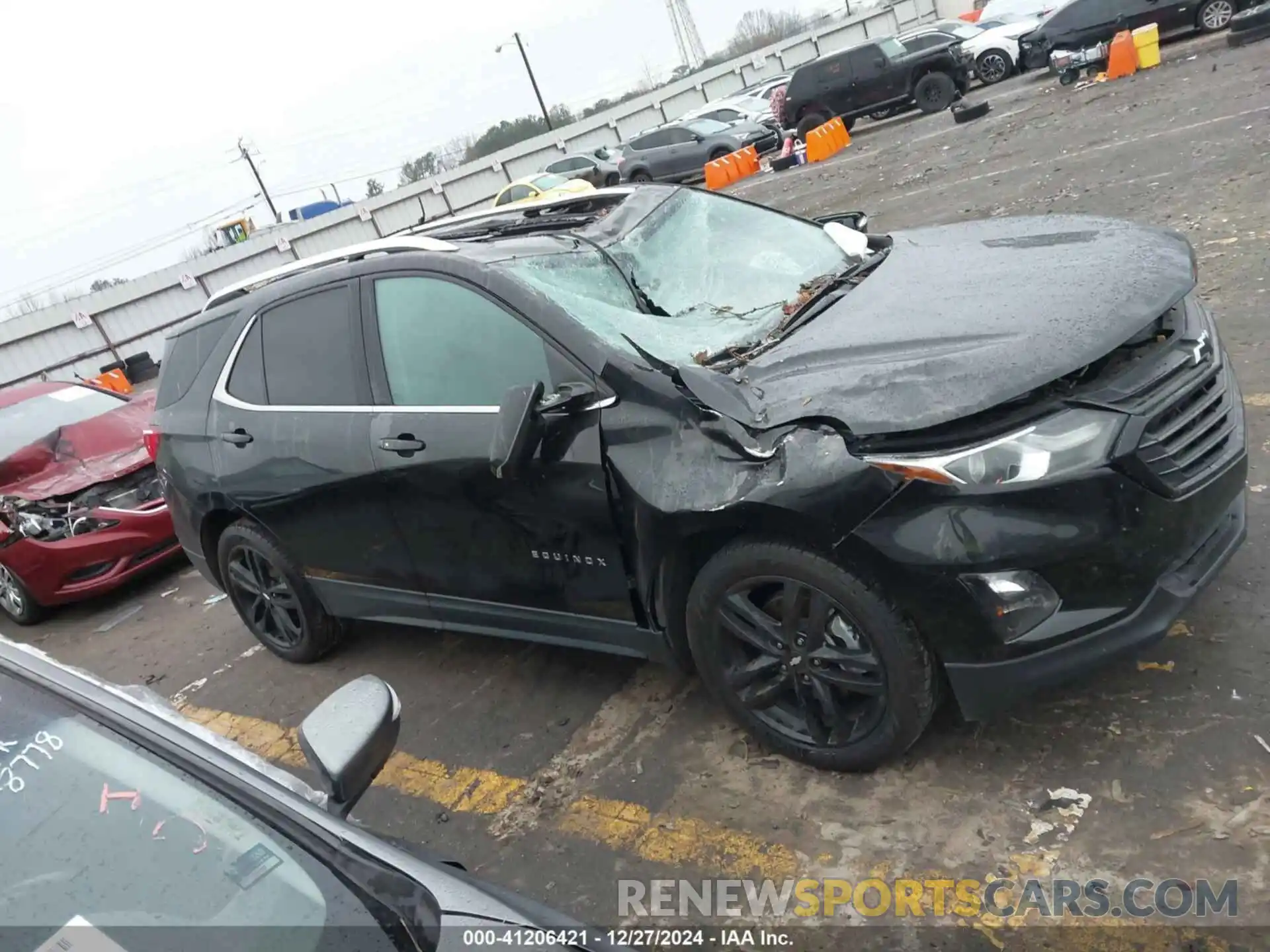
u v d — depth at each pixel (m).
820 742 2.90
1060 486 2.35
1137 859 2.37
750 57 48.16
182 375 4.64
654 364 2.90
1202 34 17.69
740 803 2.97
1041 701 2.97
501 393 3.25
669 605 3.07
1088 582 2.41
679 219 3.87
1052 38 18.77
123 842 1.68
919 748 2.94
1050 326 2.58
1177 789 2.53
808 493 2.50
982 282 3.02
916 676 2.60
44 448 6.94
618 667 3.94
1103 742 2.75
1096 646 2.45
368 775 1.82
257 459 4.12
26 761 1.78
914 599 2.49
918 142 17.34
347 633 4.87
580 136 42.59
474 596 3.67
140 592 6.92
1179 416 2.55
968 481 2.37
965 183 11.84
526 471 3.13
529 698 3.92
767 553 2.69
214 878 1.63
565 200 4.31
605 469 2.96
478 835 3.22
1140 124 11.69
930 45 22.27
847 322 3.00
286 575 4.48
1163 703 2.82
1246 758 2.55
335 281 3.82
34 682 1.92
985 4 45.84
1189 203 7.80
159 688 5.14
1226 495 2.61
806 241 3.98
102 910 1.60
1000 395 2.37
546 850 3.05
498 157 40.38
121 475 6.65
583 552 3.17
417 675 4.38
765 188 19.02
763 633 2.86
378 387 3.66
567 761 3.44
